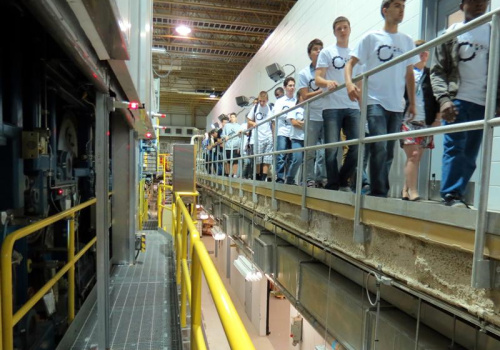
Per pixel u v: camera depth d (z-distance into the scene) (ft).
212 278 2.83
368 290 8.21
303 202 9.89
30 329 6.54
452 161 6.28
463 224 4.53
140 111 11.55
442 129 4.95
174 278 12.09
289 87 15.35
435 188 11.25
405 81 8.68
